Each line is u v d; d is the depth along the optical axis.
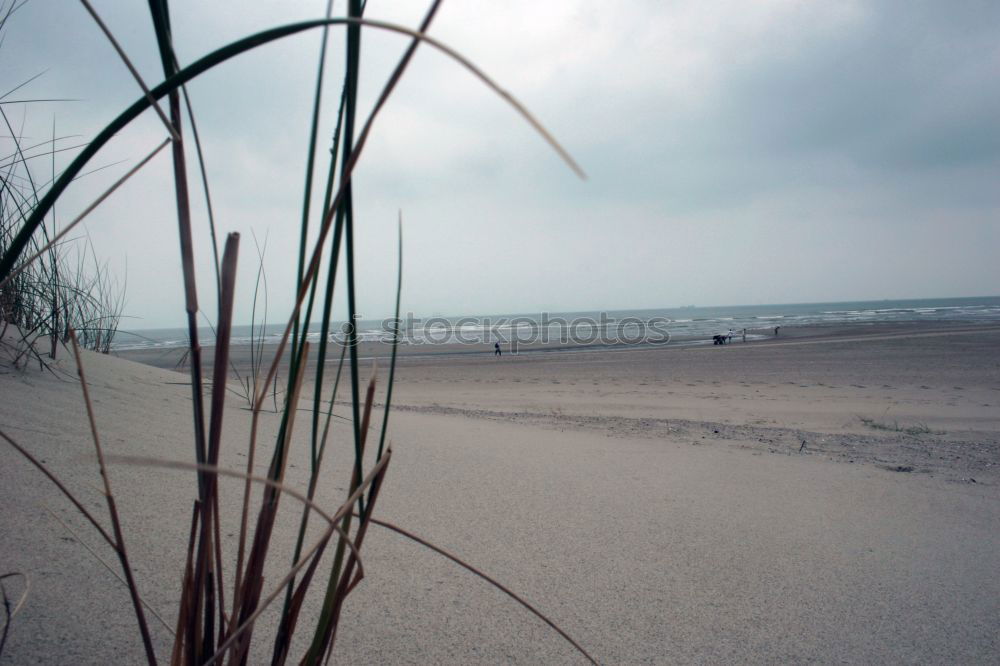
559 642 1.54
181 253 0.70
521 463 3.46
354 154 0.61
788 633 1.70
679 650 1.56
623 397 11.97
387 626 1.52
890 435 6.53
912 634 1.74
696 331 44.25
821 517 2.81
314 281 0.76
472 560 1.99
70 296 3.88
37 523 1.62
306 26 0.48
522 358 24.86
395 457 3.28
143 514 1.83
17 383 2.86
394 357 0.80
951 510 3.06
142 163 0.65
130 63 0.55
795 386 13.35
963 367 16.17
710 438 5.50
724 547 2.31
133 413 3.01
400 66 0.57
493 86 0.36
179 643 0.80
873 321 50.59
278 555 1.82
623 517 2.58
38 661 1.15
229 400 4.12
